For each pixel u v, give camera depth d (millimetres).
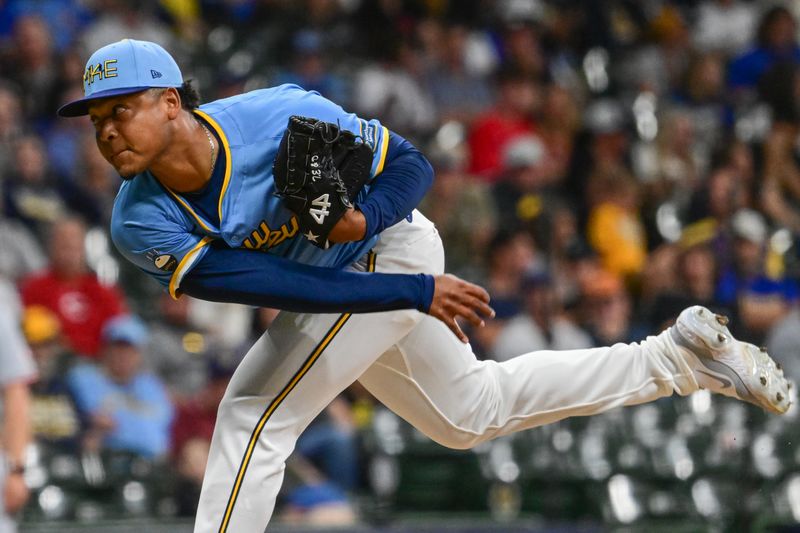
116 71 12156
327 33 40969
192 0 41375
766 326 32406
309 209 12594
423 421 14461
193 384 27109
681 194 40219
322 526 22578
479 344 29641
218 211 12883
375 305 12930
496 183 36031
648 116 42344
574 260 35750
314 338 13531
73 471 23328
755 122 42469
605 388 14492
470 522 24219
